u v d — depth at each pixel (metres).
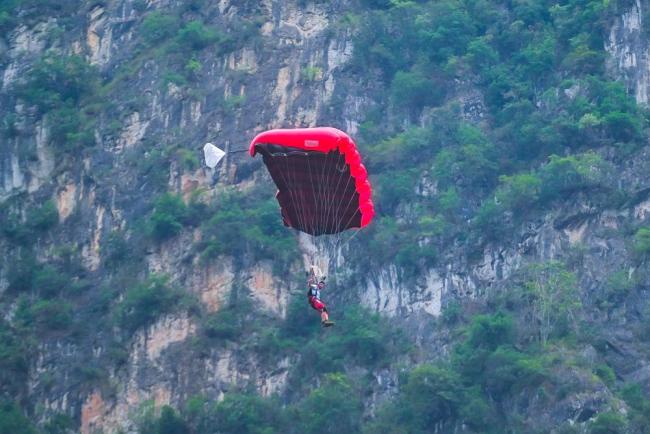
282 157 148.50
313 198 152.88
